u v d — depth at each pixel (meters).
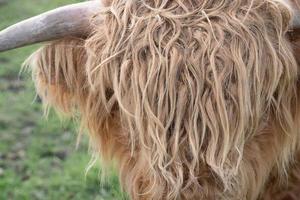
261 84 3.07
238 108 3.02
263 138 3.29
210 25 3.05
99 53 3.17
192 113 3.00
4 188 5.80
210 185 3.08
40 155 6.32
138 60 3.05
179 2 3.12
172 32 3.05
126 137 3.32
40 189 5.81
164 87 3.00
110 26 3.16
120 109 3.21
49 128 6.71
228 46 3.03
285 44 3.15
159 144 3.02
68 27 3.31
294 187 3.65
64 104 3.68
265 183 3.56
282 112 3.29
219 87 2.98
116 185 5.19
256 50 3.04
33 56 3.58
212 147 3.00
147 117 3.03
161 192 3.08
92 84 3.21
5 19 9.52
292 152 3.49
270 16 3.13
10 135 6.64
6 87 7.66
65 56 3.42
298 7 3.23
